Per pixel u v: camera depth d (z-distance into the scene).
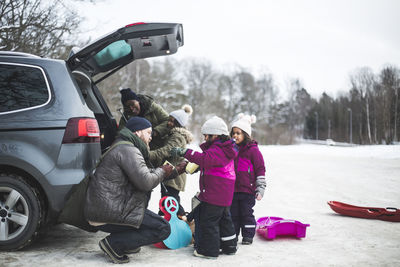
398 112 72.62
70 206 3.47
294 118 105.00
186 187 8.80
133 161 3.39
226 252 3.83
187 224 4.22
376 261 3.65
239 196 4.28
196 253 3.72
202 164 3.69
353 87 95.12
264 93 97.62
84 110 3.82
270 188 8.87
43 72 3.79
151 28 3.92
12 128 3.57
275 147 38.22
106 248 3.39
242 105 94.19
